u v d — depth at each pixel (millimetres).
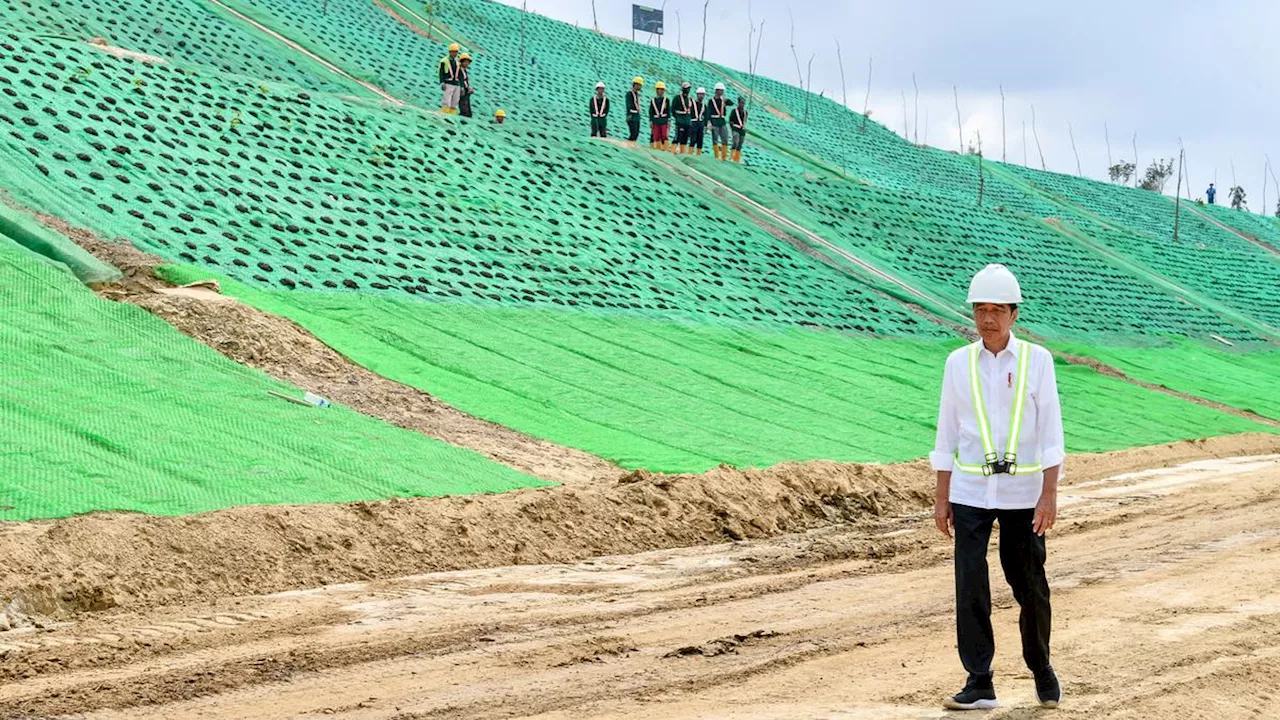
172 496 12312
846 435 21938
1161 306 45219
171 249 21938
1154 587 10852
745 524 15516
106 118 26422
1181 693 7340
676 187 37875
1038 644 7000
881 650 8625
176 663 8078
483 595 10977
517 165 34062
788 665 8148
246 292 21062
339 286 22969
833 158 57781
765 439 20453
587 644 8734
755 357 26297
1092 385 31844
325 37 47625
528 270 27500
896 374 27500
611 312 26453
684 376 23656
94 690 7336
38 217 20938
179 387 16047
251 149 28141
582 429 19172
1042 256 46406
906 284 37125
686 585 11750
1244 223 71750
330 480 13875
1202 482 20656
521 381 20969
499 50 57281
